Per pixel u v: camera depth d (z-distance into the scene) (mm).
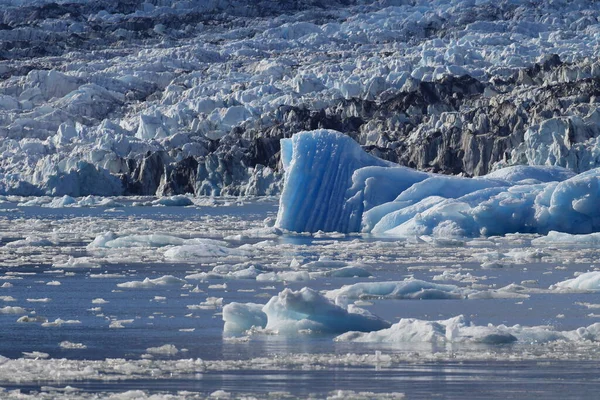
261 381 42812
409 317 60062
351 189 131625
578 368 45062
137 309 64500
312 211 131750
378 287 68688
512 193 127125
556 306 64188
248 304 58000
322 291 70812
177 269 89000
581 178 123562
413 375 43875
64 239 128125
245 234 129750
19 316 62188
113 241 114688
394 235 124625
